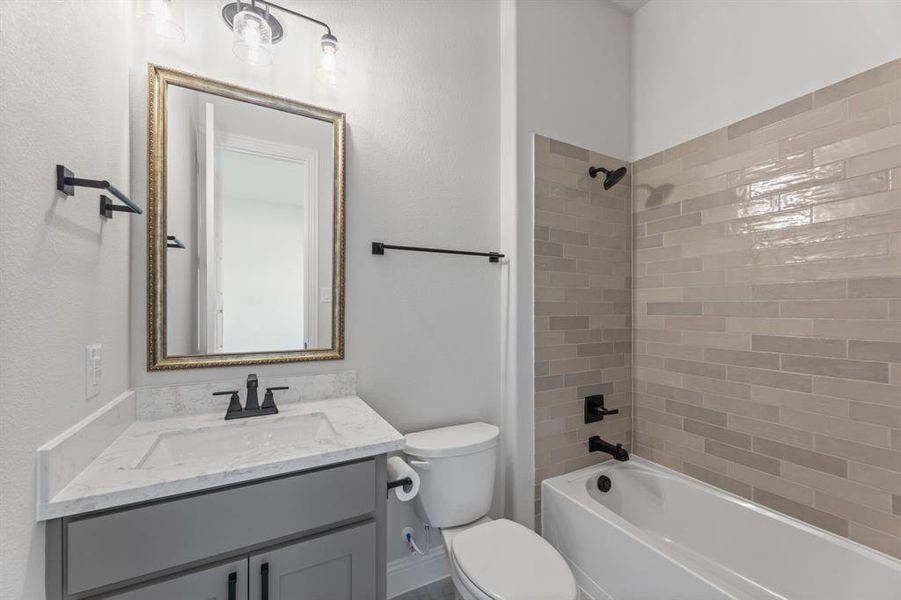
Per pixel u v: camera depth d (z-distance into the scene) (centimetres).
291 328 143
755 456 165
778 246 158
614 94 216
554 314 192
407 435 158
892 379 129
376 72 161
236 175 134
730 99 176
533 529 184
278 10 141
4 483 61
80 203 87
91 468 86
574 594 108
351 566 100
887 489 130
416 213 169
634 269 219
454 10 180
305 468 94
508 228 186
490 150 188
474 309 182
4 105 62
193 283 128
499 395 188
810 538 145
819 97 147
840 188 141
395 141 165
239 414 123
